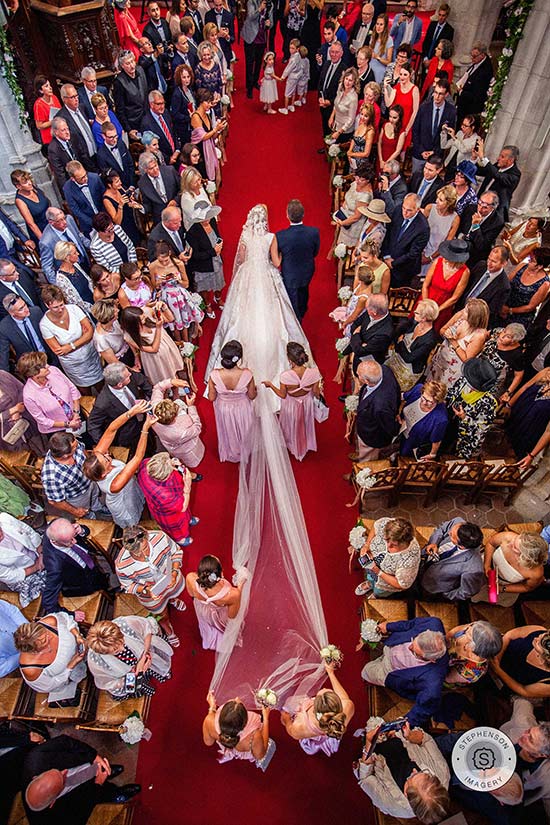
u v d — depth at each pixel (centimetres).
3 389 606
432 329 622
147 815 489
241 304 737
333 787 502
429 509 673
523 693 455
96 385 718
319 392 700
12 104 890
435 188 843
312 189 1093
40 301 735
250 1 1136
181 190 756
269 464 650
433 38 1170
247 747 433
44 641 438
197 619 598
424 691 430
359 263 735
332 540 654
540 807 453
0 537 504
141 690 480
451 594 502
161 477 517
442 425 577
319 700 409
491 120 962
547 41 842
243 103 1310
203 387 788
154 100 875
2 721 491
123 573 480
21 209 786
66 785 424
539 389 607
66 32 1063
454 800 445
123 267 650
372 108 891
